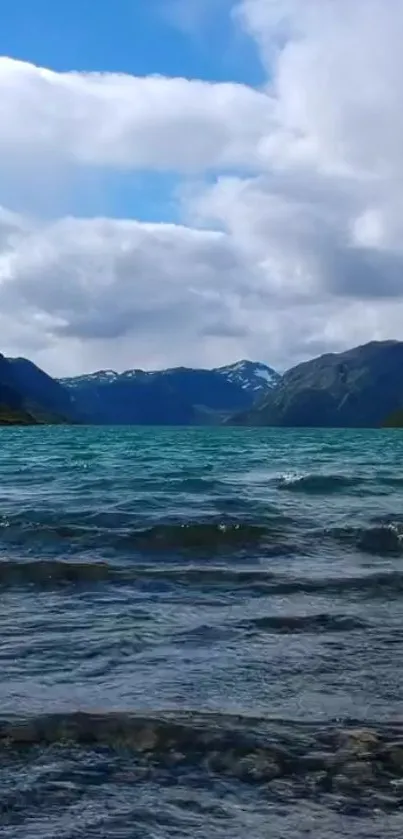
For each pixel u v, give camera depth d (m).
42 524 17.86
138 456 59.12
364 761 5.85
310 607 11.06
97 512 19.91
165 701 7.20
